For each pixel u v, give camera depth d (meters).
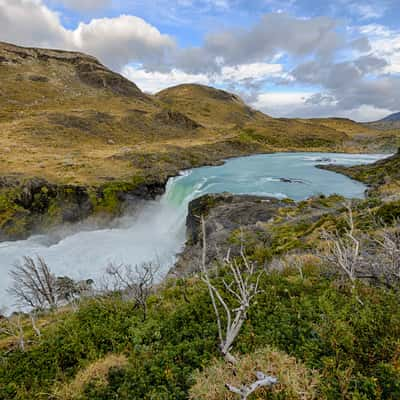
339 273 8.93
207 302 8.41
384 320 5.87
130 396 5.22
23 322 13.41
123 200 37.28
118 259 25.81
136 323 8.28
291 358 5.11
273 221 24.52
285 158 71.44
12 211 31.89
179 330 7.31
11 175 35.88
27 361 7.27
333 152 89.38
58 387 5.93
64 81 127.50
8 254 26.88
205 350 6.00
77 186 35.75
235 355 5.56
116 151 61.06
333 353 5.26
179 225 33.25
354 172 47.00
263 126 133.88
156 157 55.94
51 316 13.21
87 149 63.09
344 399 4.26
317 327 5.96
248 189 38.09
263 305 7.67
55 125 73.81
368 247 11.35
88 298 12.87
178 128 102.44
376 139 107.56
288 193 35.62
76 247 28.47
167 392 5.05
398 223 13.48
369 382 4.33
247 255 17.12
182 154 62.12
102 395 5.50
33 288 14.80
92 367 6.29
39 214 33.59
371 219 16.55
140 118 98.06
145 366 6.01
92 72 142.88
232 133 107.44
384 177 38.16
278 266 12.02
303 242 17.02
